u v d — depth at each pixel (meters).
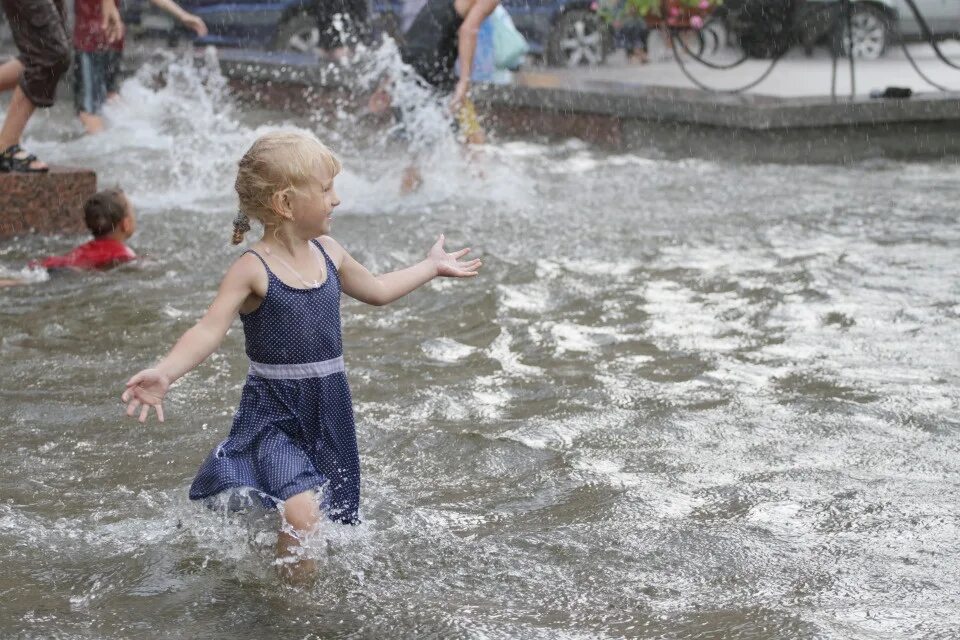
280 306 4.10
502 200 10.88
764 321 7.09
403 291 4.48
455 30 11.23
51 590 3.95
